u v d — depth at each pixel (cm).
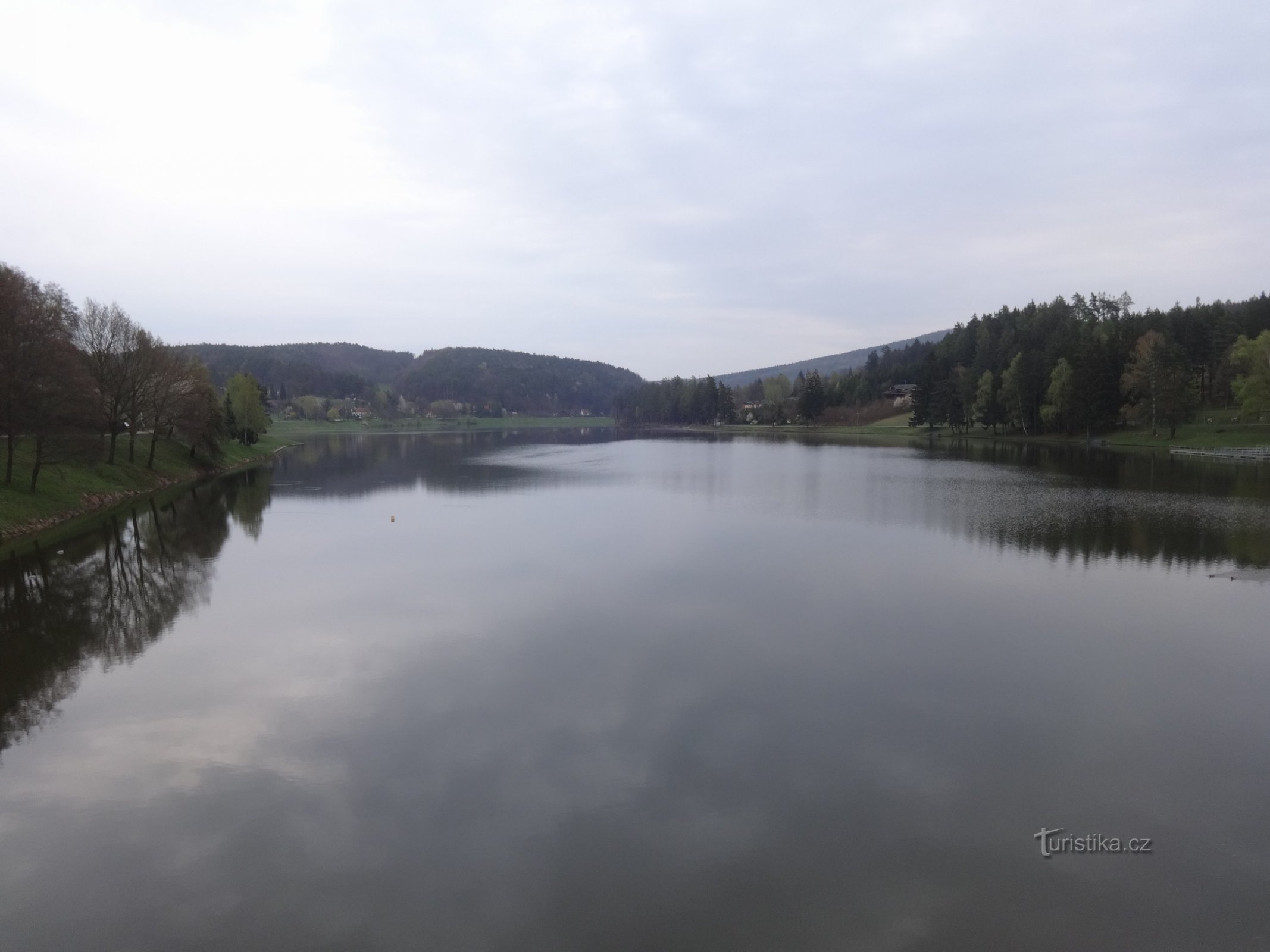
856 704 1588
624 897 994
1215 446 7662
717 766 1331
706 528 3691
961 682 1700
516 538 3481
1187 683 1691
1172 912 962
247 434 9194
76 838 1141
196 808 1218
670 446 11706
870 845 1098
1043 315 14150
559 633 2061
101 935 940
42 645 1998
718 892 1002
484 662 1850
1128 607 2267
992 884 1018
